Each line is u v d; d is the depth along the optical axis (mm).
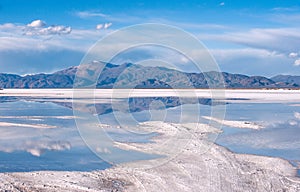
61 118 39750
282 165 21203
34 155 22781
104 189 16688
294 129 33406
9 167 20188
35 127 33406
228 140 27938
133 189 16672
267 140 28266
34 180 17828
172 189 16547
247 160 22094
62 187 16906
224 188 16766
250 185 17391
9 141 26969
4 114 43750
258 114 44594
